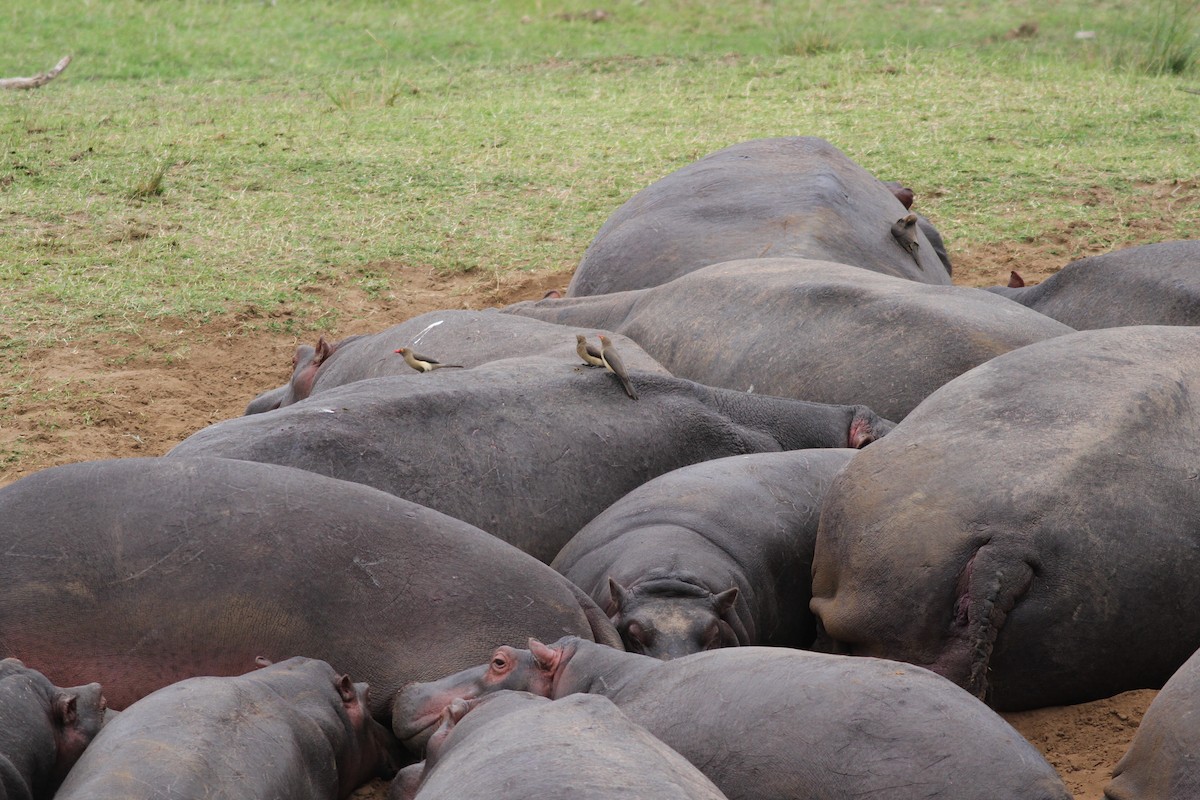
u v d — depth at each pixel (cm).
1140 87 6625
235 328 4184
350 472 2298
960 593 1956
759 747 1521
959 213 5116
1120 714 1980
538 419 2502
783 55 7919
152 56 7850
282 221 5019
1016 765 1409
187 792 1412
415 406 2416
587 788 1259
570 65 7800
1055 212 5078
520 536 2400
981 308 2842
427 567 1989
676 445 2600
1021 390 2119
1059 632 1928
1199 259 3189
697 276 3241
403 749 1914
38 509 1983
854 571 2091
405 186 5428
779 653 1650
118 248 4675
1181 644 1980
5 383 3747
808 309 2953
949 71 7150
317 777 1669
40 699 1662
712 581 2162
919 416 2177
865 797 1430
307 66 7750
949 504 1992
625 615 2077
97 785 1398
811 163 4009
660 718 1636
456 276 4666
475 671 1856
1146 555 1927
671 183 4041
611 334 3077
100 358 3947
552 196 5353
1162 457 1978
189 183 5338
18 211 4934
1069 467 1953
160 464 2036
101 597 1922
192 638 1922
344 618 1939
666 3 9594
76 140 5812
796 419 2722
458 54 8188
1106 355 2153
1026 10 9275
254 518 1973
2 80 6956
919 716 1462
